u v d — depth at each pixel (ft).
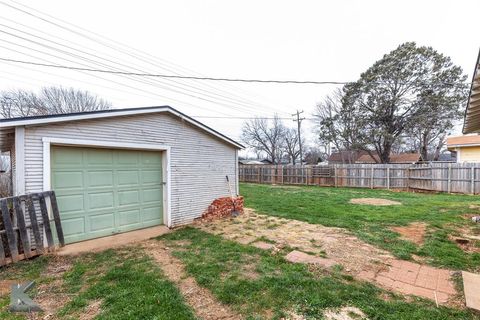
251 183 63.21
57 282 9.87
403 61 63.10
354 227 17.54
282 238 15.30
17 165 12.47
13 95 55.57
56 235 13.74
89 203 15.62
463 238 14.98
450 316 7.36
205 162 22.03
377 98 67.41
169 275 10.35
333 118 78.02
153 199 18.99
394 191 42.06
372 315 7.38
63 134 13.89
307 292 8.68
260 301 8.21
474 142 43.65
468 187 35.94
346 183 50.34
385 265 11.19
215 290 8.96
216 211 21.99
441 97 60.80
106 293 8.79
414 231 16.51
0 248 11.23
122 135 16.42
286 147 118.93
